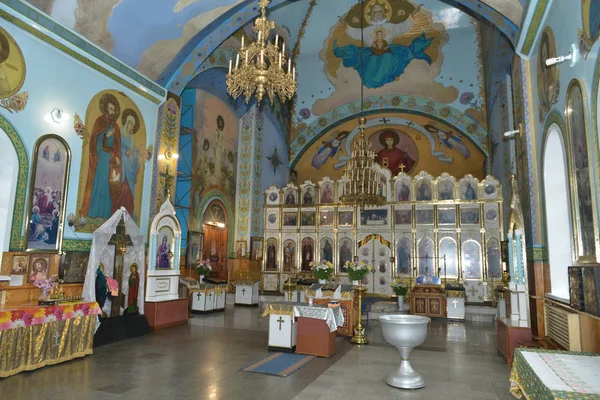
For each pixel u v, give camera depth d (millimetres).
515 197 8547
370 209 18188
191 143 15422
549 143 7422
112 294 8789
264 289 18906
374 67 19438
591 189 5129
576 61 5578
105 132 10070
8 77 7805
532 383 3814
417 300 14859
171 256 11695
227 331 10922
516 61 9320
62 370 6977
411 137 20766
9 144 7816
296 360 7930
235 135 18688
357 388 6324
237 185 18656
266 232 19375
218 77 15570
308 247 18797
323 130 21172
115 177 10336
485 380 6828
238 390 6125
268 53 6402
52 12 8562
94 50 9695
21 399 5551
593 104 4906
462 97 19078
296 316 8547
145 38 10789
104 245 9133
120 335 9508
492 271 16375
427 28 17641
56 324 7352
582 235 5691
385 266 17641
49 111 8617
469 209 17031
